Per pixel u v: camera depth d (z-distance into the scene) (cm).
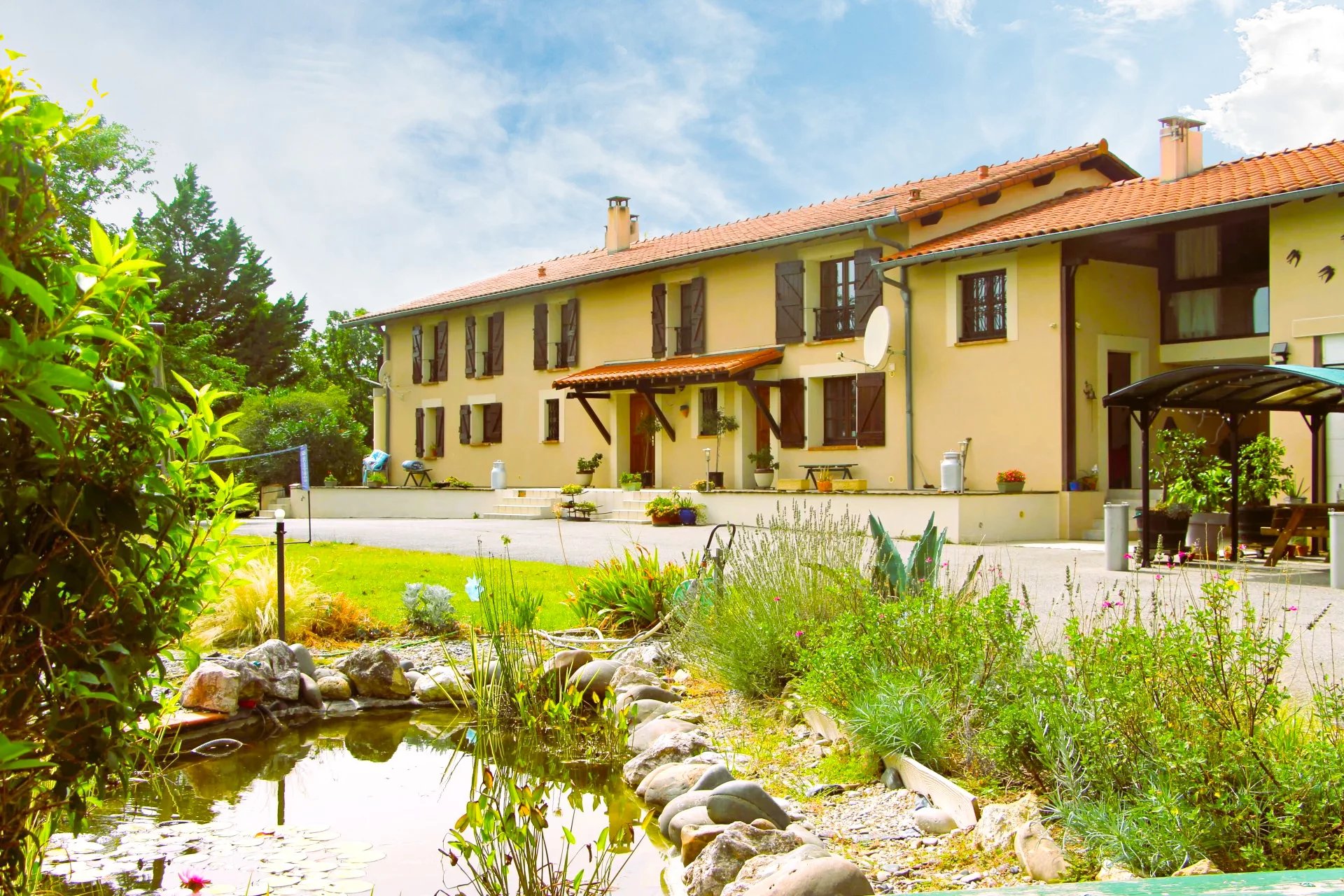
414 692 731
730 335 2297
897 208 1906
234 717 655
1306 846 333
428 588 944
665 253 2438
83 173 2769
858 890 335
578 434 2653
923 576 716
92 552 188
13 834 204
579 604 962
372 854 431
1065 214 1764
